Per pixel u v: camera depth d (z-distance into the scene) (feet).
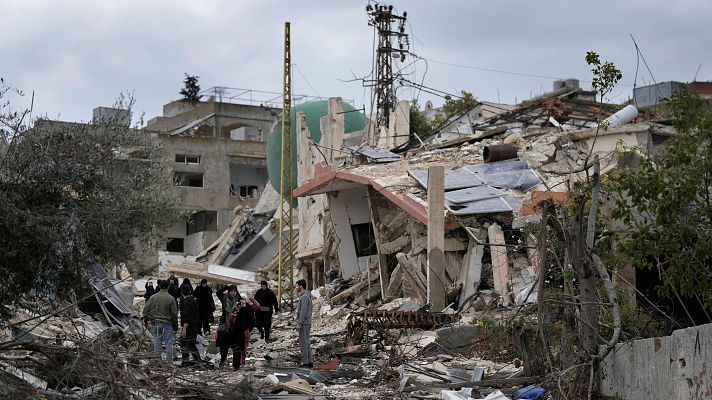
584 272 45.01
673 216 46.55
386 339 68.85
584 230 47.19
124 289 73.26
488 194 86.94
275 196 182.50
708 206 47.26
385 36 165.58
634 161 64.18
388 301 90.53
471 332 63.77
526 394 45.27
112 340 51.08
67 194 44.34
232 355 65.87
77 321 54.44
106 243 44.57
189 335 62.34
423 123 177.88
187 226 210.38
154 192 49.16
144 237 48.57
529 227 53.93
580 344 45.29
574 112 122.01
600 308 50.57
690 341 36.86
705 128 47.14
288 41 128.77
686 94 50.06
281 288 122.83
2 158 42.83
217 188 210.38
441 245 81.66
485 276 81.20
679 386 37.50
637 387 41.01
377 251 103.35
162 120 238.27
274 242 162.20
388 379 53.98
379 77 164.66
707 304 46.19
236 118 227.40
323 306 100.48
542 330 44.42
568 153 94.53
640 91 132.36
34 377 38.50
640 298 61.05
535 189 87.76
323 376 55.67
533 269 75.31
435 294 80.28
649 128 89.61
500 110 152.46
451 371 53.88
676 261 46.52
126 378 37.04
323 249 118.42
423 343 64.54
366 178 97.40
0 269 40.83
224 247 163.84
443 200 82.38
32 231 40.57
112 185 46.24
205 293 75.87
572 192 50.83
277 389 49.93
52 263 41.68
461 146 111.34
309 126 146.82
